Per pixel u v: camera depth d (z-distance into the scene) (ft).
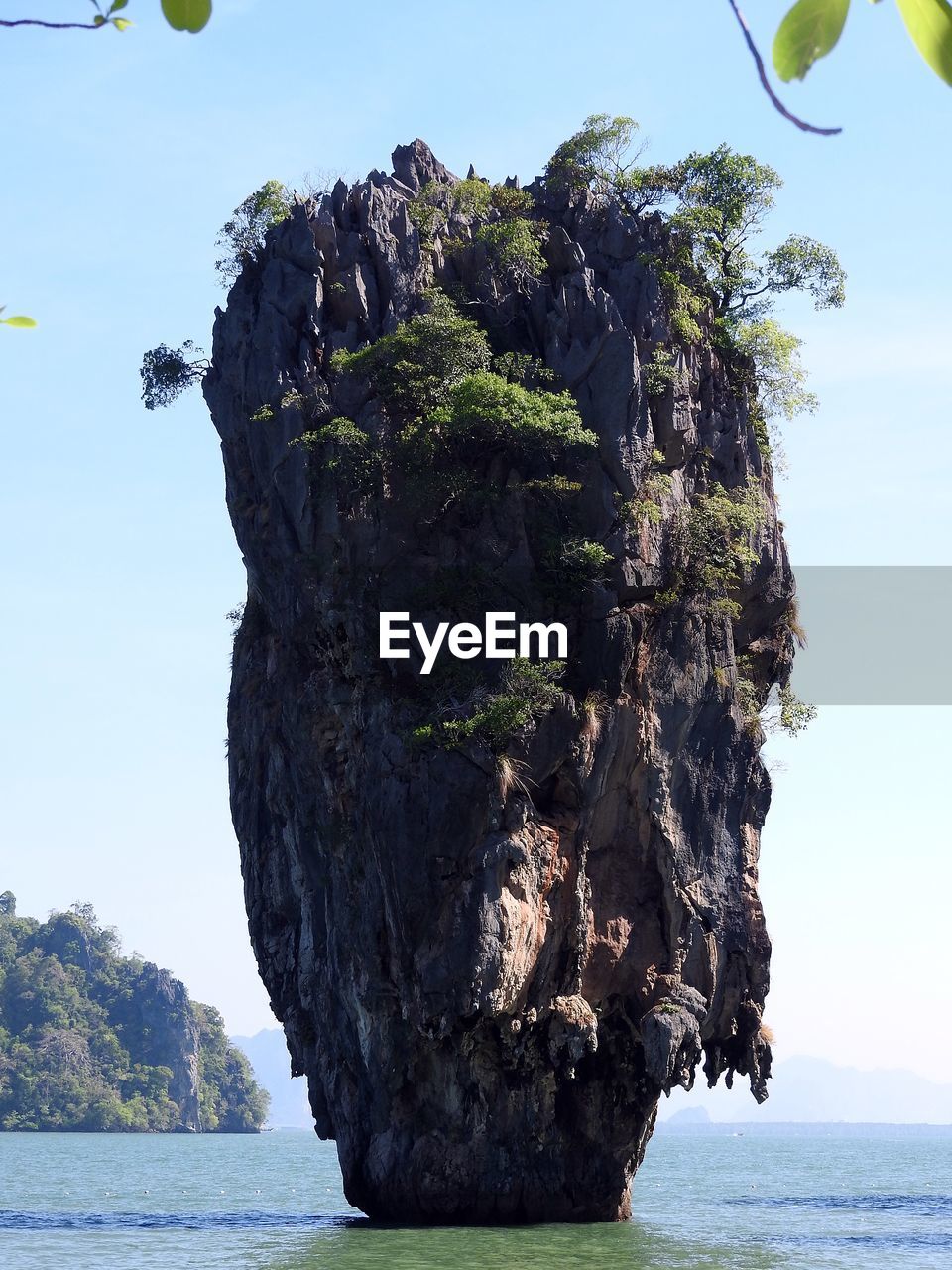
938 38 18.76
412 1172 165.99
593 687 167.43
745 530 179.83
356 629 168.66
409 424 172.76
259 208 194.39
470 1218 166.71
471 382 165.68
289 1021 187.52
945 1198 288.71
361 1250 146.10
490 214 196.13
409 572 170.19
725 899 172.35
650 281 182.29
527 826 161.27
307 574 172.04
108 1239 169.58
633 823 170.19
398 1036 163.43
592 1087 170.60
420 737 158.92
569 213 194.08
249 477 180.75
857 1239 175.32
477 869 157.38
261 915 189.98
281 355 179.01
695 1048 169.58
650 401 177.06
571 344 175.94
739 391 189.06
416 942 157.17
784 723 190.08
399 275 183.83
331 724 171.53
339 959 170.50
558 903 164.45
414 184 206.18
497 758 159.12
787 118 18.99
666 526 173.78
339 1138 177.17
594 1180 172.65
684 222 188.85
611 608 168.04
